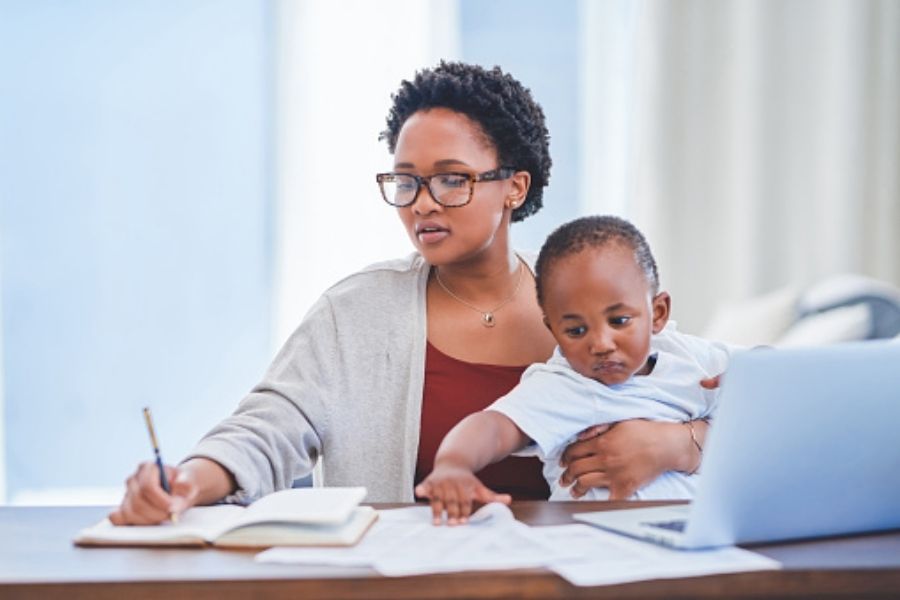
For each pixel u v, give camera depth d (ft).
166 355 16.44
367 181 15.85
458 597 4.59
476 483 5.98
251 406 7.63
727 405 4.96
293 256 15.78
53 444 16.35
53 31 15.99
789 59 16.03
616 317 7.18
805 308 13.06
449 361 8.10
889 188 16.28
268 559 4.88
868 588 4.75
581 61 16.58
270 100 15.97
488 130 7.72
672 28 15.90
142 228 16.31
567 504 6.17
